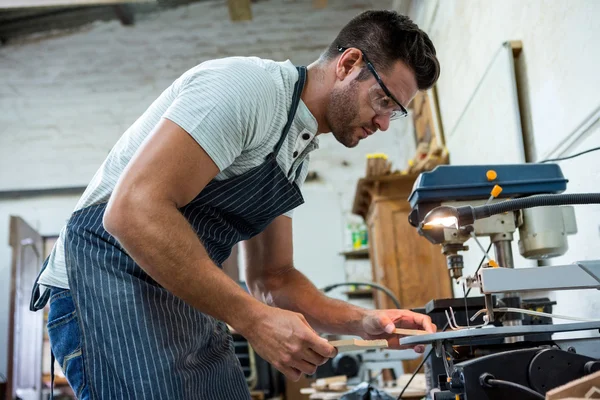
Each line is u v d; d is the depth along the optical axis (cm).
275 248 171
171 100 130
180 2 680
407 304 425
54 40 696
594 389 94
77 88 688
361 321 156
